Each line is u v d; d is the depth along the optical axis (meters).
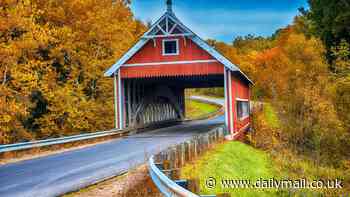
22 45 28.56
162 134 28.77
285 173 23.14
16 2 28.75
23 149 19.19
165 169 11.09
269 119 48.69
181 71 28.02
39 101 35.25
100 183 11.75
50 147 21.19
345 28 43.31
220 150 21.50
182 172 13.17
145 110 33.91
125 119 28.98
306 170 26.86
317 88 42.19
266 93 70.12
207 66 27.81
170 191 7.88
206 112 69.56
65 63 36.94
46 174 13.46
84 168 14.49
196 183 8.04
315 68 49.72
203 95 103.56
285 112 45.34
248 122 41.59
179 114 44.31
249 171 20.12
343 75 35.00
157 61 28.31
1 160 17.36
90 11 37.31
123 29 41.53
